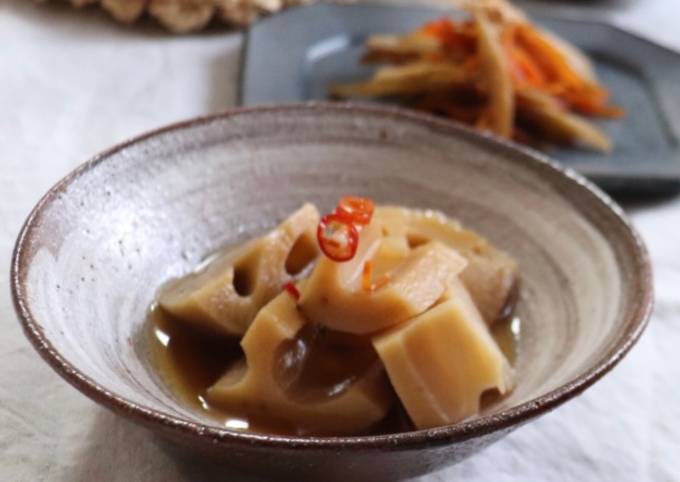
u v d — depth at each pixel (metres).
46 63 0.56
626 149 0.51
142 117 0.52
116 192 0.36
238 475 0.33
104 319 0.33
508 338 0.37
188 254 0.37
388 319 0.33
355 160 0.40
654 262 0.45
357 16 0.61
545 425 0.36
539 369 0.34
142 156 0.37
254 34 0.57
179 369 0.34
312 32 0.58
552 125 0.51
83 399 0.35
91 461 0.34
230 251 0.38
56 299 0.32
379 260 0.35
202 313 0.35
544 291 0.37
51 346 0.29
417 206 0.40
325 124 0.40
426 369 0.32
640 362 0.40
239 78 0.54
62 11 0.63
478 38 0.53
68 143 0.49
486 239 0.39
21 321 0.29
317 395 0.33
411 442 0.29
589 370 0.31
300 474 0.30
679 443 0.36
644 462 0.36
